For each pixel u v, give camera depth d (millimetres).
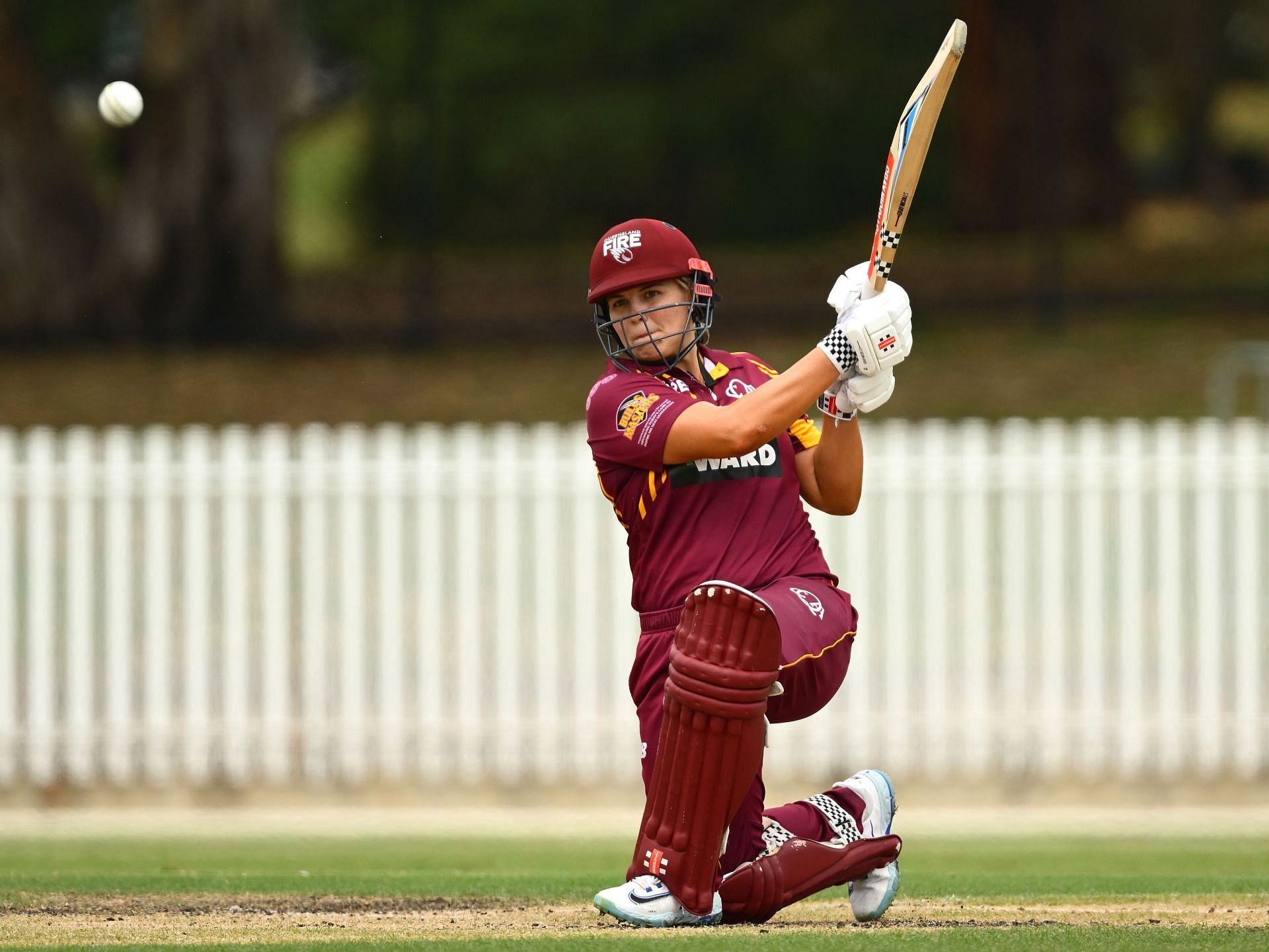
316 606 32594
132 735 32281
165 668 32406
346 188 94125
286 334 62344
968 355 62750
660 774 12602
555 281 79562
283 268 65688
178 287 63812
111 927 13242
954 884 17062
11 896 15703
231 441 32656
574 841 25906
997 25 82000
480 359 62219
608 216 93688
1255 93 105312
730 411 12695
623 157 92625
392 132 91625
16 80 63344
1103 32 83312
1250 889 16516
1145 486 32500
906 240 84938
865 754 32375
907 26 93875
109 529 32438
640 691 13367
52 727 32125
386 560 32531
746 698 12219
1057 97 72688
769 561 13133
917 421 56812
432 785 32438
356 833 27469
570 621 32875
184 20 63656
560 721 32375
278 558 32688
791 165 93000
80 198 64375
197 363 61156
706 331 13688
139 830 28016
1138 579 32469
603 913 13086
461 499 32500
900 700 32375
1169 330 65438
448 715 32875
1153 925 12930
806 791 32156
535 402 58000
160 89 63750
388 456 32625
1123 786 32438
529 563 33250
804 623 12820
